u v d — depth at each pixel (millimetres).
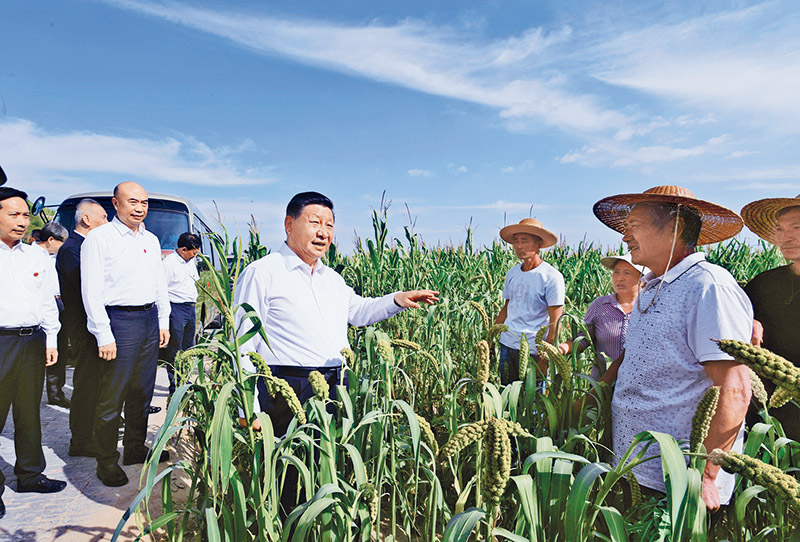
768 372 1108
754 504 1934
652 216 1841
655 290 1858
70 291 3615
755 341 2090
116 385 3232
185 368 2668
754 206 2381
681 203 1835
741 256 7148
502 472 1225
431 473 1899
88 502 3057
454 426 2602
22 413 3084
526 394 2359
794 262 2213
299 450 2234
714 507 1597
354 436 2428
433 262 6230
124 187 3359
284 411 2414
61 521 2826
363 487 1811
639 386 1842
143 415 3631
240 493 1796
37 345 3105
